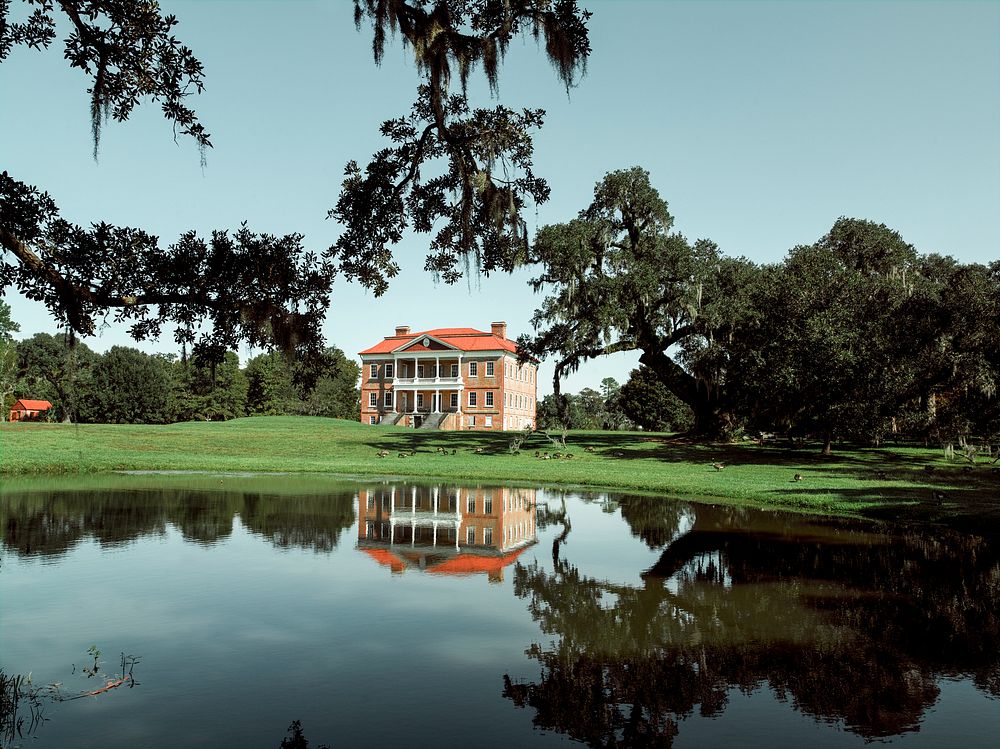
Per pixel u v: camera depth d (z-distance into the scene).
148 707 4.79
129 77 5.44
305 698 4.99
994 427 29.64
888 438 44.06
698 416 40.28
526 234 8.00
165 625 6.63
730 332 33.94
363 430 46.47
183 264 5.72
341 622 6.86
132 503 15.34
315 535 11.73
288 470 24.81
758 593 8.18
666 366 38.56
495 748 4.23
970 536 12.31
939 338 27.48
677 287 34.22
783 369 28.98
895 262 36.81
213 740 4.29
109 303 5.65
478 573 9.20
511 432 47.12
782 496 17.42
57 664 5.59
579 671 5.63
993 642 6.38
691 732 4.55
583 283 33.41
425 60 6.69
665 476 23.19
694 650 6.18
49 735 4.33
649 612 7.36
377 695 5.07
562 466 27.50
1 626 6.53
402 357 68.69
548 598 7.91
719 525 13.62
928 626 6.90
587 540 11.90
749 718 4.78
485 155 7.39
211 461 27.16
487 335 71.12
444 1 6.49
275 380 86.31
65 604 7.30
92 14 5.23
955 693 5.25
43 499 15.80
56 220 5.52
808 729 4.61
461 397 67.12
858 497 16.86
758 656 6.00
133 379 70.44
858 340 28.25
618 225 37.25
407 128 7.47
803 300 30.58
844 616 7.25
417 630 6.63
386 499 17.39
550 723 4.64
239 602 7.50
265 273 5.94
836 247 38.88
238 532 11.85
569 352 36.06
